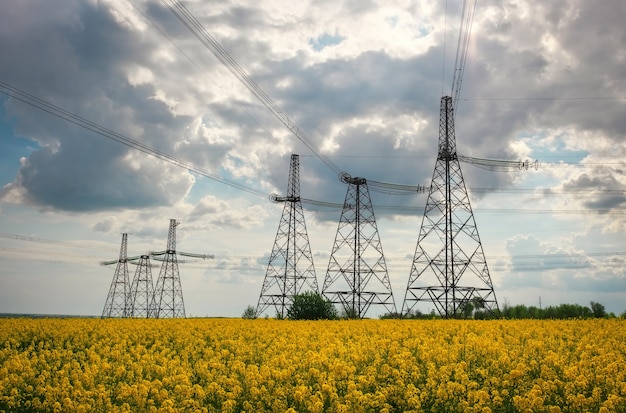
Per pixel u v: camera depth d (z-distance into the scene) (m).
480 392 14.95
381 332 31.84
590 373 17.78
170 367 20.64
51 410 16.36
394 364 20.95
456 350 23.05
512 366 19.39
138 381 18.75
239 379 19.44
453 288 63.38
